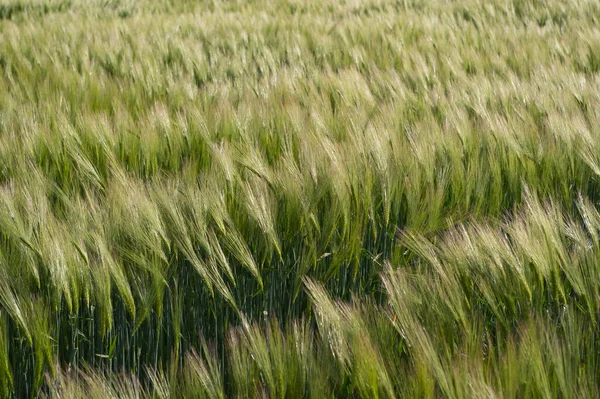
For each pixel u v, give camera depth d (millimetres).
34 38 7461
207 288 2561
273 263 2689
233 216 2656
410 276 2268
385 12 9625
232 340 1900
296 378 1790
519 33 7543
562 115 3707
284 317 2699
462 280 2154
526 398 1641
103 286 2211
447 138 3250
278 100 4320
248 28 8078
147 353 2441
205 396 1782
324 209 2771
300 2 10562
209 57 6863
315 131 3449
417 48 6715
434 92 4543
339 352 1817
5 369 2064
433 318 1954
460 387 1611
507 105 4309
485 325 2160
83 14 10500
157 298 2301
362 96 4430
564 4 9391
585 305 2123
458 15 8758
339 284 2740
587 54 6168
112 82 5180
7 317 2268
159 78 5539
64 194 2832
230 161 2811
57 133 3404
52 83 5297
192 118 3580
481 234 2217
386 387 1693
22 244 2289
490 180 3121
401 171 2936
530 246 2166
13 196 2520
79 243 2291
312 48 7125
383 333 1932
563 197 3092
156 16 9797
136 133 3531
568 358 1723
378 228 2988
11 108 4262
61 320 2383
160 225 2432
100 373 2188
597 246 2283
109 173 3250
